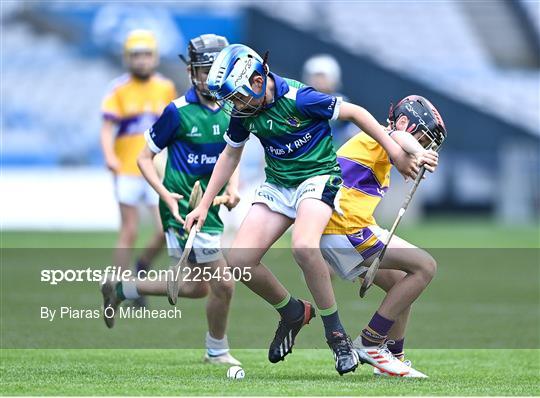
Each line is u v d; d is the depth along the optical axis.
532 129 98.00
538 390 19.81
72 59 97.38
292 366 24.59
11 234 72.06
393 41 102.38
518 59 104.44
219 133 25.59
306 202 21.33
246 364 24.97
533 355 26.77
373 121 21.27
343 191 22.03
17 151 91.00
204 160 25.72
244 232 21.89
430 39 103.56
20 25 98.62
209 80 20.92
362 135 22.61
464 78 101.00
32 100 94.06
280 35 98.94
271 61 99.12
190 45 25.23
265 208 22.00
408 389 19.66
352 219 21.89
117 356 26.06
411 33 103.62
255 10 98.75
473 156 94.94
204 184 25.97
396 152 21.22
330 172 21.53
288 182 21.70
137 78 38.75
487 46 104.31
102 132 38.12
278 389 19.44
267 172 22.11
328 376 22.36
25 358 25.34
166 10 97.94
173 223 25.83
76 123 93.50
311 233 21.08
